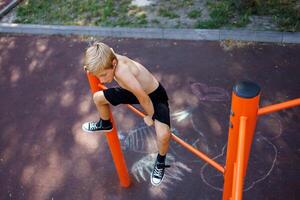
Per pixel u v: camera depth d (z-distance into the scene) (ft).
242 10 17.10
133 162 11.87
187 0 18.65
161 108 7.78
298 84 13.65
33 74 16.29
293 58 14.79
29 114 14.37
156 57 15.89
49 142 13.10
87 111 14.10
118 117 13.41
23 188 11.75
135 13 18.44
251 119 5.52
